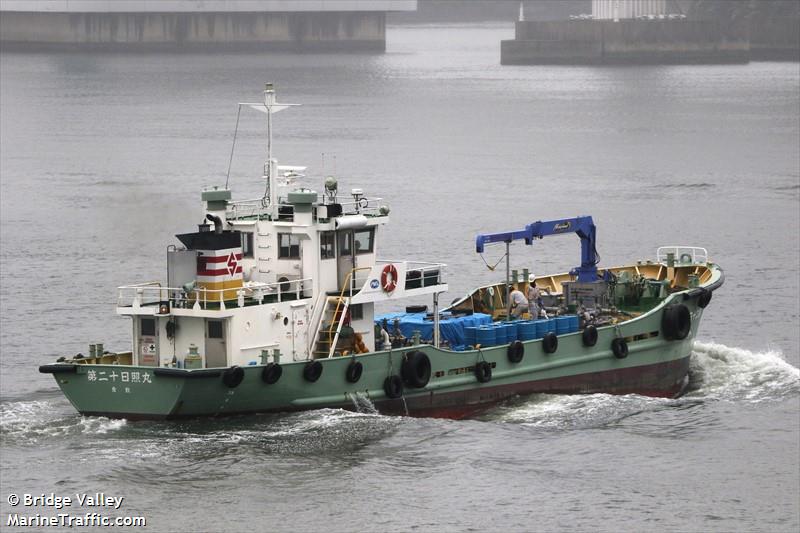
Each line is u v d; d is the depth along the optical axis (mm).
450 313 162125
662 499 123250
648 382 162625
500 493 123812
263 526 115938
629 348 159375
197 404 132875
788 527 117562
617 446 137125
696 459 134250
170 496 121750
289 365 134500
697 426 145250
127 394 134750
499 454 134125
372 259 146625
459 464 130375
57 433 135125
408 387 141375
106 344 185000
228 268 135500
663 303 163875
